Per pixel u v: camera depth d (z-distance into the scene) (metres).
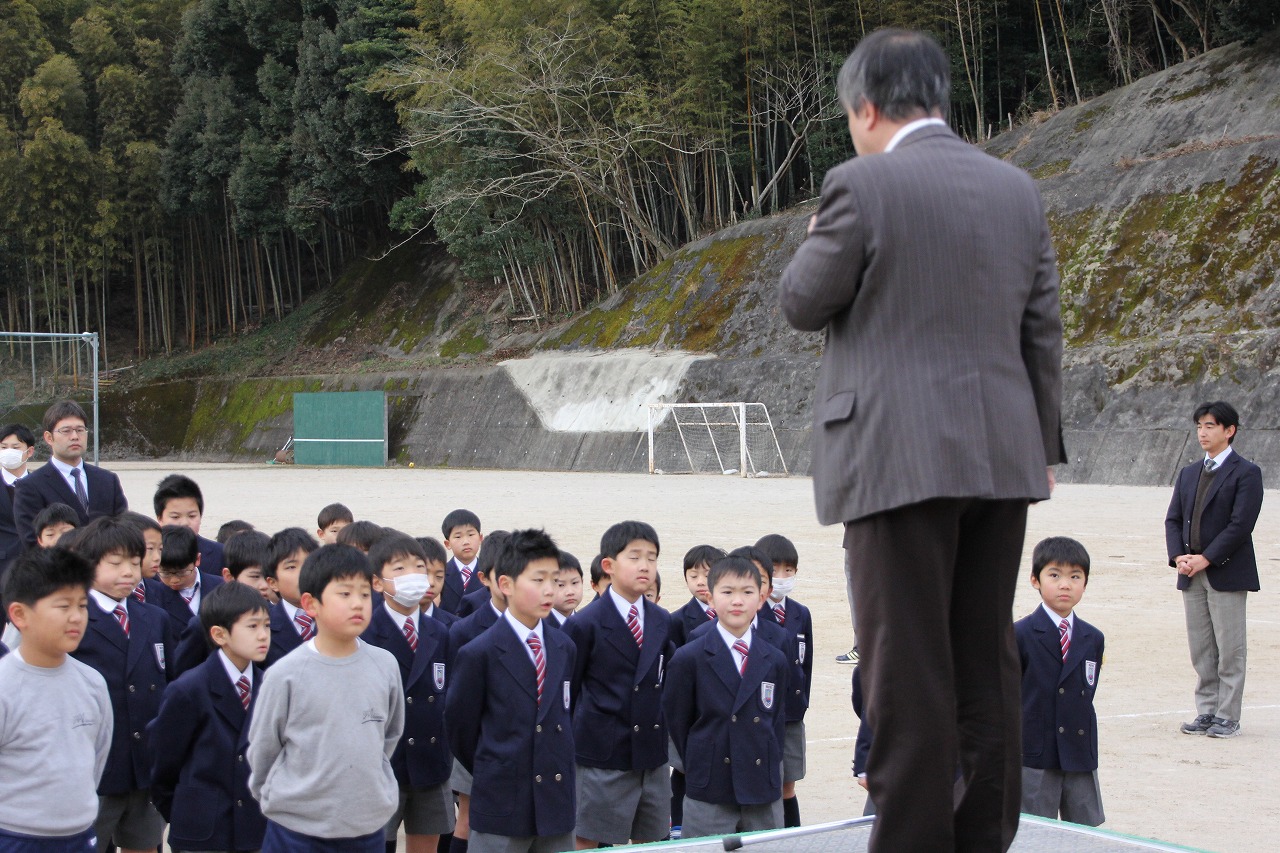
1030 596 13.60
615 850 3.71
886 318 2.85
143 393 54.84
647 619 6.21
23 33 56.38
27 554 4.32
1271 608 12.51
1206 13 36.62
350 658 4.65
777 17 41.97
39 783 4.20
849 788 7.39
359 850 4.58
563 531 19.17
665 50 43.16
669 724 5.88
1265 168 29.47
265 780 4.54
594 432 39.66
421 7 46.22
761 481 31.27
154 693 5.88
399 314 53.81
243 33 54.78
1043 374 3.04
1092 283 31.20
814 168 42.75
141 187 54.06
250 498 27.44
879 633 2.86
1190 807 6.69
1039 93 41.28
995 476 2.80
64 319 57.84
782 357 36.28
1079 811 6.01
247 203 51.56
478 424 43.94
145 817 5.96
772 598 7.18
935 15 40.03
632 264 49.16
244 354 55.94
